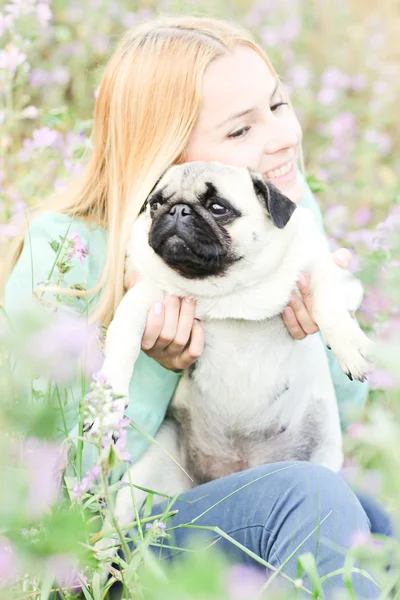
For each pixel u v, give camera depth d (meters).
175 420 3.47
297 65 7.34
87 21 6.80
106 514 2.59
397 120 7.27
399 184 5.82
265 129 3.41
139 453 3.30
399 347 1.61
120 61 3.51
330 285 3.15
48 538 1.57
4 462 1.58
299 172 4.00
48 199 3.78
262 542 2.72
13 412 1.61
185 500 2.86
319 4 8.25
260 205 3.14
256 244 3.11
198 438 3.42
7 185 4.82
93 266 3.43
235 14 7.97
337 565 2.47
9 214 4.63
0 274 3.75
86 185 3.58
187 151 3.39
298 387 3.35
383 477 1.61
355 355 2.96
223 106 3.34
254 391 3.32
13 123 4.86
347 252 3.51
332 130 6.04
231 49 3.41
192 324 3.22
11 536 1.76
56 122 4.65
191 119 3.33
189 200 3.06
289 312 3.22
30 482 1.54
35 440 2.17
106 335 3.12
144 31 3.56
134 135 3.39
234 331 3.29
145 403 3.29
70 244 2.89
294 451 3.42
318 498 2.55
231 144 3.38
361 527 2.60
